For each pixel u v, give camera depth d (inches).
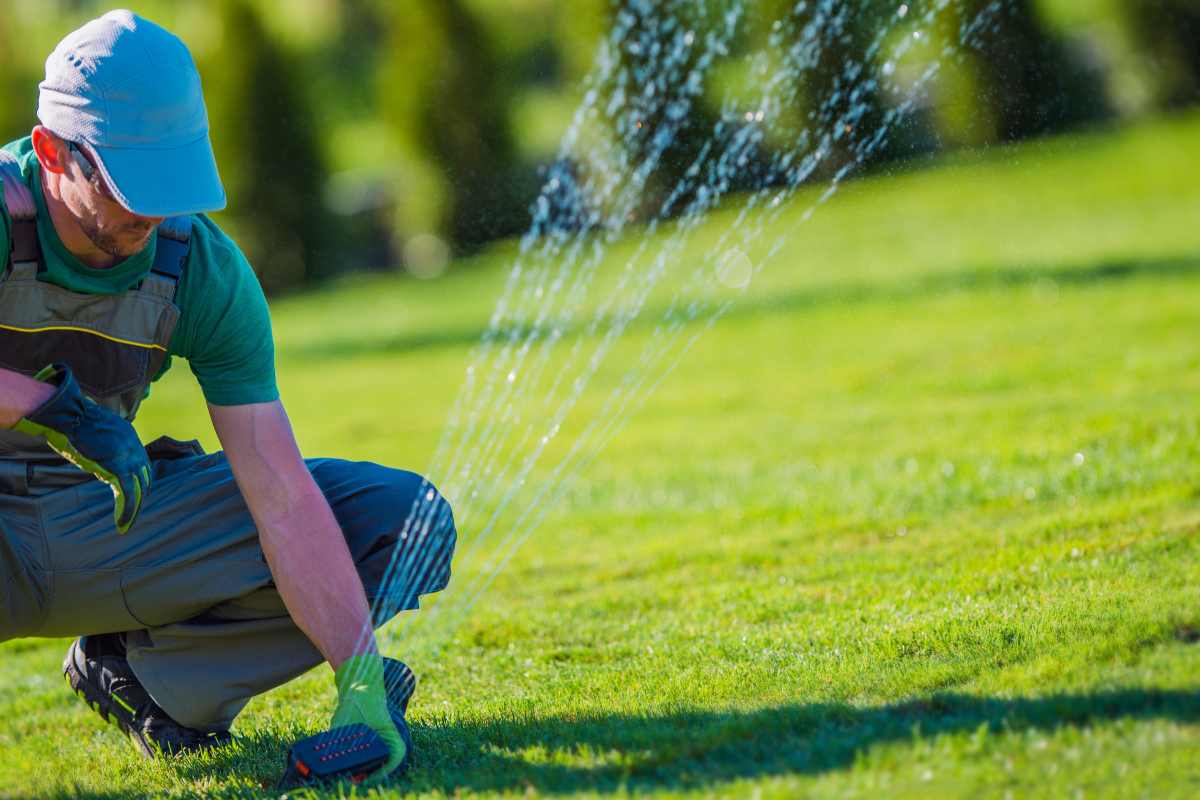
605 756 195.5
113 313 202.1
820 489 431.2
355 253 1737.2
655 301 1087.0
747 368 778.8
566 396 789.9
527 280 1344.7
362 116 2246.6
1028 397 549.6
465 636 302.5
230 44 1622.8
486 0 1707.7
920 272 1033.5
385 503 223.1
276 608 219.5
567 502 488.1
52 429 189.9
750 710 210.1
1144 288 823.7
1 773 232.2
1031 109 1440.7
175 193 188.1
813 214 1346.0
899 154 1398.9
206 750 226.4
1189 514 321.1
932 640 237.9
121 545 214.2
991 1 1184.8
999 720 186.7
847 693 213.9
